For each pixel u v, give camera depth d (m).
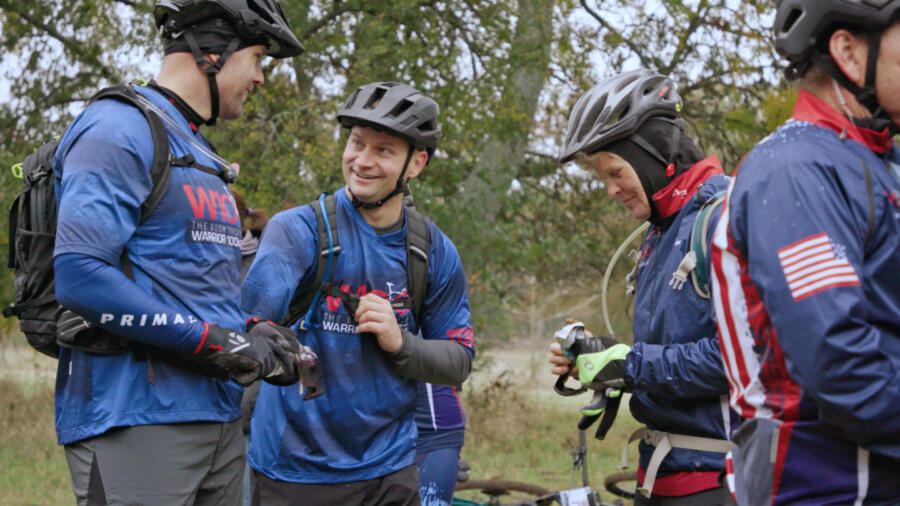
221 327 2.40
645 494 2.54
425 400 3.88
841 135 1.62
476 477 8.90
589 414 2.76
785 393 1.65
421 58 11.02
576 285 15.72
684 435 2.54
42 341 2.52
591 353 2.57
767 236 1.57
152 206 2.38
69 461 2.43
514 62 10.93
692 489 2.52
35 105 11.18
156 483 2.36
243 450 2.70
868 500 1.58
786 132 1.67
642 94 2.66
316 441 2.79
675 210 2.63
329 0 10.52
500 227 11.30
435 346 2.91
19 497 7.32
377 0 10.34
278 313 2.68
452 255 3.03
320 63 10.95
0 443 9.95
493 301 11.68
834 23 1.63
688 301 2.47
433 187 11.06
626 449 2.76
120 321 2.25
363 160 2.78
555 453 10.59
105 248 2.25
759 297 1.64
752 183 1.63
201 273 2.46
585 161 2.72
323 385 2.78
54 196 2.43
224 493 2.60
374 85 2.86
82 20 10.91
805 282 1.51
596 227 14.07
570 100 13.37
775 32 1.75
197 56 2.55
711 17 12.15
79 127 2.37
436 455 3.88
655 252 2.67
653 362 2.46
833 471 1.60
